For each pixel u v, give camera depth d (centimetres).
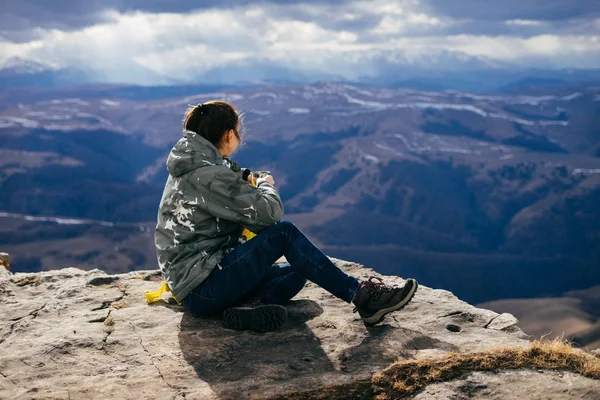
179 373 302
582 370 277
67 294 429
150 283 464
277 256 347
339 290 346
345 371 301
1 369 306
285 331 356
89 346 335
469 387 270
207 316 382
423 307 403
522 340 342
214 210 338
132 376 298
